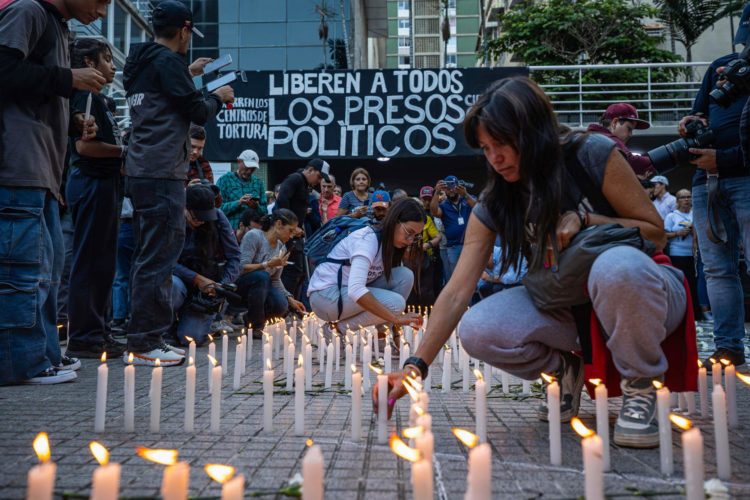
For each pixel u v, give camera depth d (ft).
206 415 8.91
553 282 7.50
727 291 13.70
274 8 67.82
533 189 7.37
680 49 58.39
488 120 6.99
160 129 13.75
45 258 11.55
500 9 89.51
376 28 97.04
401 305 16.40
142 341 14.23
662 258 7.84
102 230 15.31
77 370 13.46
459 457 6.61
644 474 5.92
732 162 12.52
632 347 6.93
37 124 11.22
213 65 16.29
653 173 12.97
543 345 8.32
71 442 7.20
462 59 190.29
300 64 67.82
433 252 32.63
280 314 22.50
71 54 14.64
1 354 11.19
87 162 15.07
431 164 51.39
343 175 54.54
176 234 14.23
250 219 24.35
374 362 15.88
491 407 9.81
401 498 5.24
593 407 9.64
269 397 7.79
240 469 6.11
